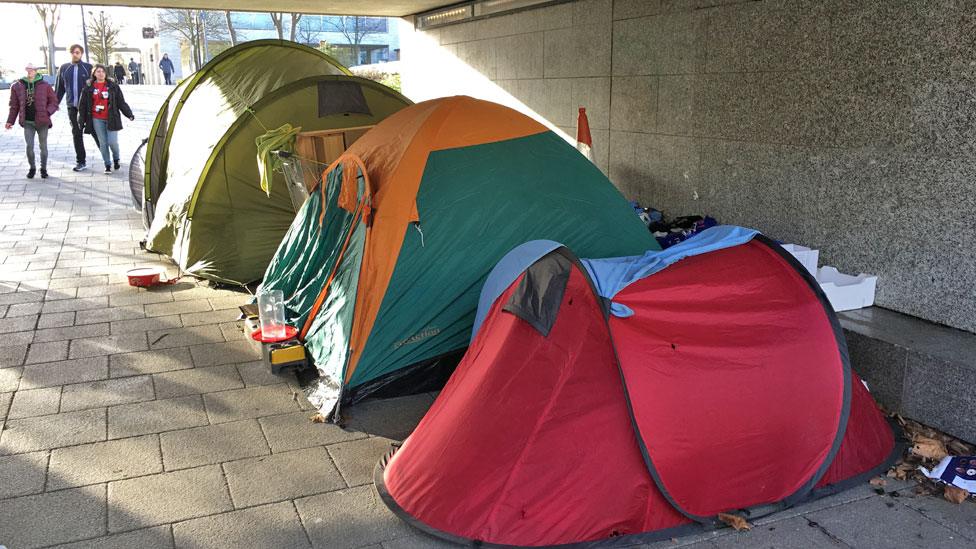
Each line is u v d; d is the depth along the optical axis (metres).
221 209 6.53
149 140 7.77
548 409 3.22
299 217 5.41
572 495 3.11
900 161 4.39
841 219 4.80
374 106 6.89
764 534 3.17
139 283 6.44
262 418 4.22
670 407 3.21
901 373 4.02
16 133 16.44
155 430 4.07
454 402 3.46
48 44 39.44
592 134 7.23
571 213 4.68
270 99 6.47
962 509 3.33
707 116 5.80
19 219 8.80
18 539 3.13
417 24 10.75
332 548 3.09
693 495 3.20
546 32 7.74
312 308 4.86
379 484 3.46
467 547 3.05
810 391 3.43
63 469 3.67
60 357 5.01
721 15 5.54
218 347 5.21
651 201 6.56
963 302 4.16
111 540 3.13
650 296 3.45
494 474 3.15
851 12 4.56
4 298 6.14
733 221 5.68
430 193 4.51
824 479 3.47
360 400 4.39
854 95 4.61
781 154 5.18
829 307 3.65
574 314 3.39
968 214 4.06
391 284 4.40
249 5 9.75
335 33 34.00
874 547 3.08
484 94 9.20
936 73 4.12
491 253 4.55
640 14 6.39
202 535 3.17
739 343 3.41
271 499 3.44
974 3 3.88
